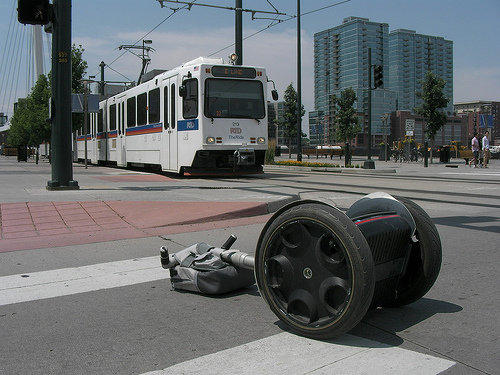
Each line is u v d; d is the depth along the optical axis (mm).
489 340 3033
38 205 7613
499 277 4410
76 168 20312
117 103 20406
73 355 2855
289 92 39031
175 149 14828
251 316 3480
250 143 14328
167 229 6559
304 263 2984
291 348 2910
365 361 2725
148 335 3148
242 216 7418
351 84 133000
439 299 3844
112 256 5219
